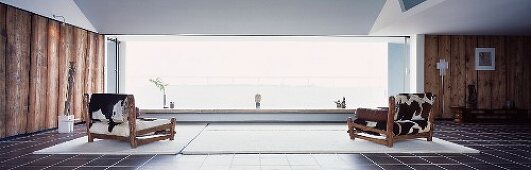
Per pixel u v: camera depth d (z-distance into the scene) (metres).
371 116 5.41
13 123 6.09
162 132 5.90
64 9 6.84
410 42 9.69
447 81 9.55
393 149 4.81
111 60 9.43
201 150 4.72
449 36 9.56
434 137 6.09
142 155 4.43
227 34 8.77
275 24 8.21
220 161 4.10
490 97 9.64
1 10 5.86
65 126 6.64
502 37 9.67
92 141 5.38
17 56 6.19
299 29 8.48
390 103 5.01
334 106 10.69
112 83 9.45
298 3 7.39
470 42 9.62
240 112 8.98
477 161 4.11
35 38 6.62
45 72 6.89
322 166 3.86
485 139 5.90
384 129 5.11
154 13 7.76
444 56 9.54
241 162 4.05
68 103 6.89
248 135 6.31
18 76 6.21
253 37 9.18
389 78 10.75
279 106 10.57
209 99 10.67
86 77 8.19
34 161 4.06
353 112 9.09
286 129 7.30
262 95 10.70
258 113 9.02
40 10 6.50
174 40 9.66
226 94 10.69
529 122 8.94
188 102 10.65
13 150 4.77
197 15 7.82
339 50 11.05
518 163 4.00
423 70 9.46
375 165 3.90
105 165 3.87
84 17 7.65
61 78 7.34
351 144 5.25
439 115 9.55
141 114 8.92
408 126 5.16
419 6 6.90
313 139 5.79
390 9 7.44
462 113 8.94
